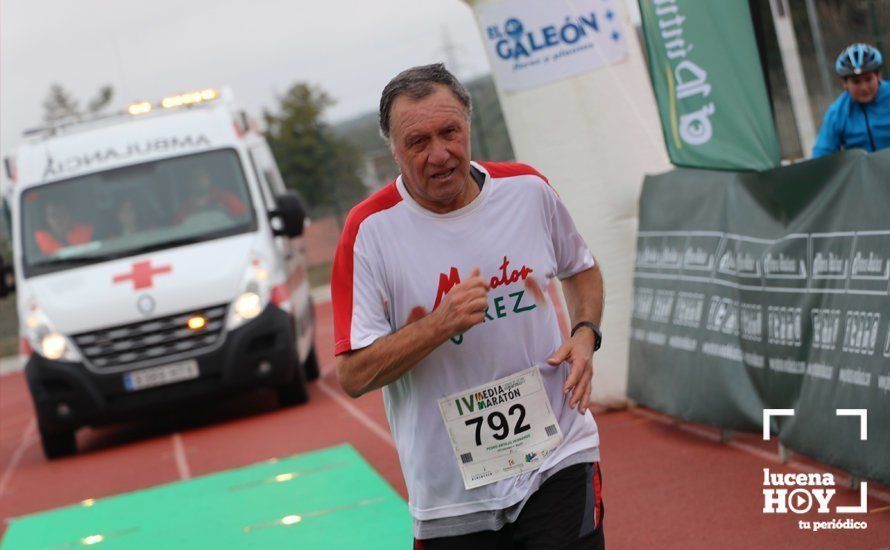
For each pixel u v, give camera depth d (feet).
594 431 13.91
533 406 13.38
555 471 13.39
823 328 22.39
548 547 13.34
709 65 25.62
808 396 22.88
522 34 31.83
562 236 14.06
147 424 49.67
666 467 26.45
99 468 39.68
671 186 29.86
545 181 13.76
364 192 150.20
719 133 25.70
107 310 41.88
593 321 14.11
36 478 39.93
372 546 23.91
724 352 26.50
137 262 42.93
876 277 20.75
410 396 13.47
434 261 13.19
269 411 45.85
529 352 13.42
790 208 24.04
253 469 34.12
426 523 13.64
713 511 22.53
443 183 12.62
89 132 46.16
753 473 24.63
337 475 31.30
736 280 26.04
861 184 21.47
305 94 151.23
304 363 53.42
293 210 44.75
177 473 36.04
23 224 44.34
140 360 42.04
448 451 13.39
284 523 27.02
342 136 151.33
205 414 48.98
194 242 43.47
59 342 41.88
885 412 20.17
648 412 32.50
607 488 25.63
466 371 13.29
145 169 44.73
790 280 23.66
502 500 13.29
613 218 32.17
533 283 13.41
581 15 31.65
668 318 29.50
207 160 44.93
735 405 25.99
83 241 43.75
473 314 12.50
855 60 26.55
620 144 32.04
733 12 25.12
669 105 26.45
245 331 42.32
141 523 29.55
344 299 13.24
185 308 42.04
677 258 29.27
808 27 42.65
